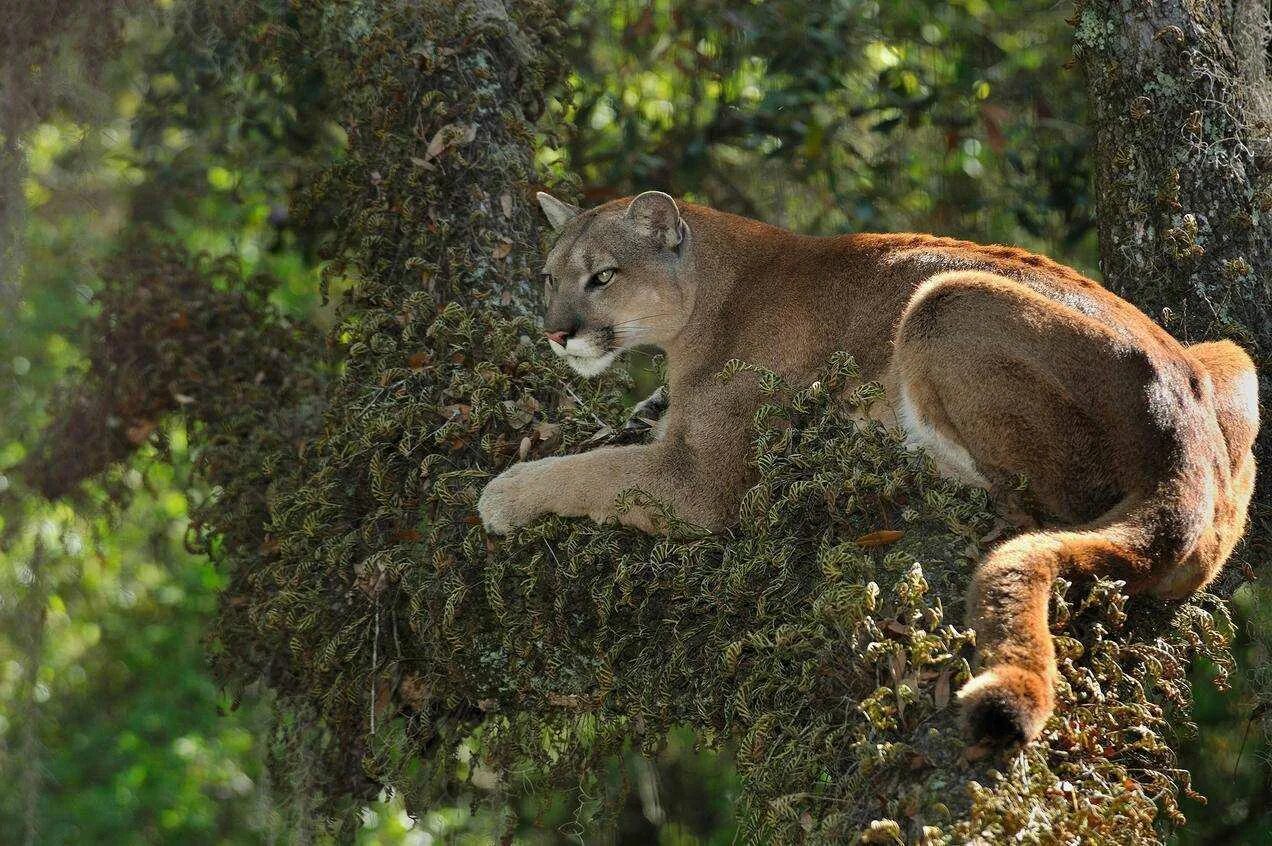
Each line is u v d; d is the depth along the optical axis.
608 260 8.27
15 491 10.86
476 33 9.30
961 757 5.57
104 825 18.02
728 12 12.21
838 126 12.55
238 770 19.05
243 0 10.78
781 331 7.86
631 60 13.67
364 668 8.05
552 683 7.50
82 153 10.86
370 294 9.08
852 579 6.46
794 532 6.93
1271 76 8.89
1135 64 8.26
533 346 8.64
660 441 7.84
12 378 11.31
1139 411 6.55
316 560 8.13
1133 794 5.61
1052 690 5.55
